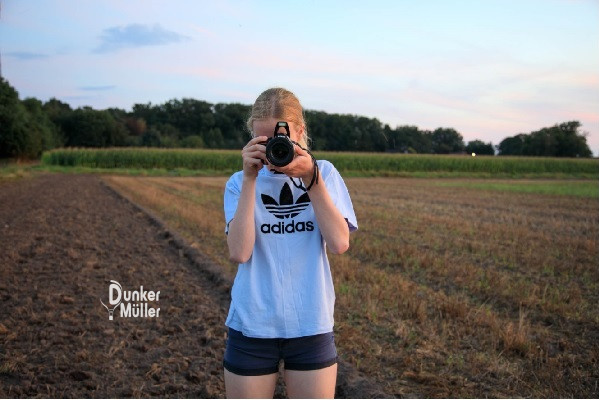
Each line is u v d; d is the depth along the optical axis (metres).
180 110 120.12
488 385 4.45
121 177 40.41
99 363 4.76
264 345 2.25
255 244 2.31
